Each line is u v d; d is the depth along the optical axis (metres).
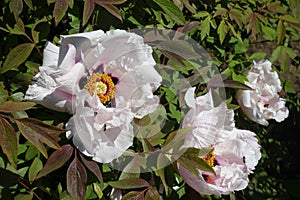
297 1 1.32
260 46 2.22
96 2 0.97
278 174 1.79
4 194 0.96
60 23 1.06
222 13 1.19
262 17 1.24
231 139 1.06
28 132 0.89
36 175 0.95
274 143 1.59
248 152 1.07
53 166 0.91
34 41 0.98
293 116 1.54
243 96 1.19
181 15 1.07
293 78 2.40
